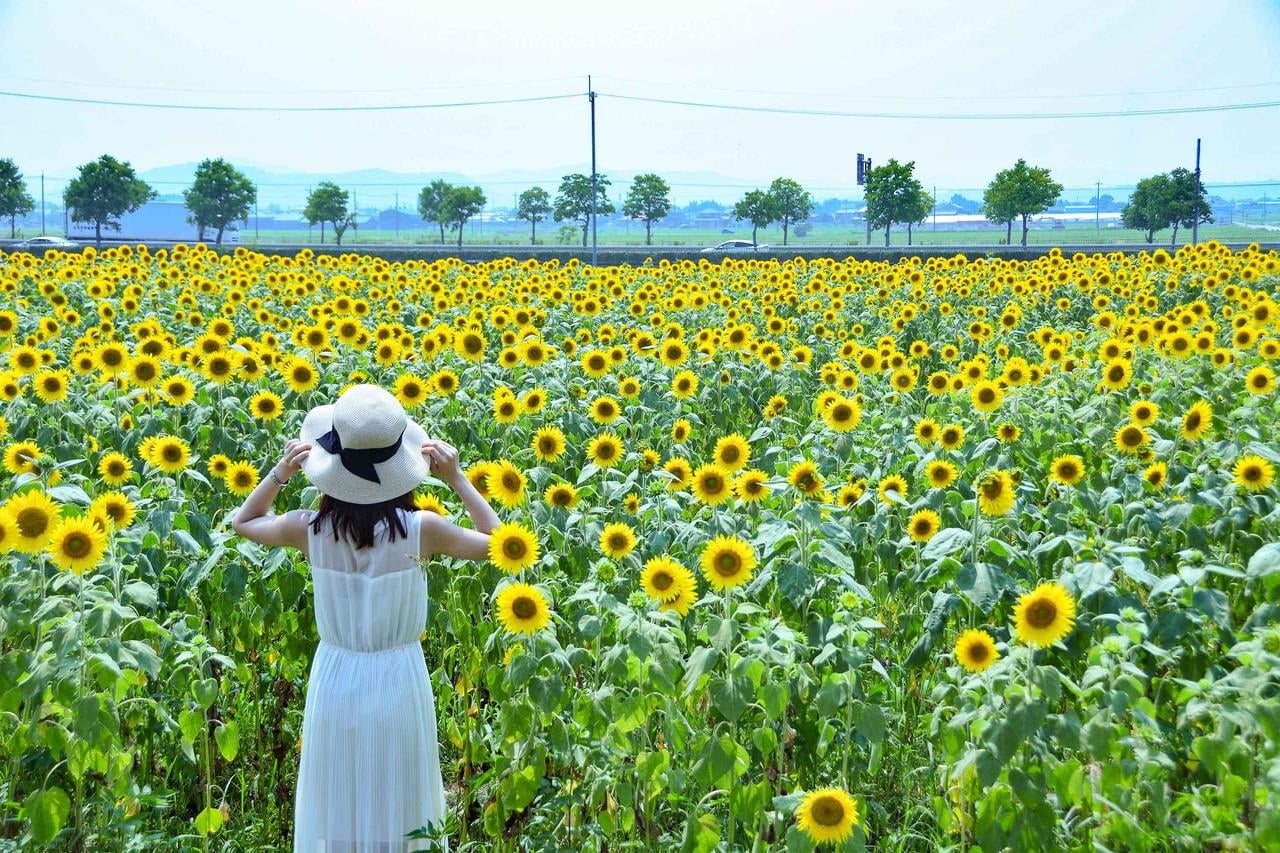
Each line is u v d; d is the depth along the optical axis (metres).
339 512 4.07
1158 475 6.25
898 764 5.27
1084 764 4.90
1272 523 5.74
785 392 10.98
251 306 14.90
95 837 4.57
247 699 5.84
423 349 10.39
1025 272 23.64
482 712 5.73
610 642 5.06
